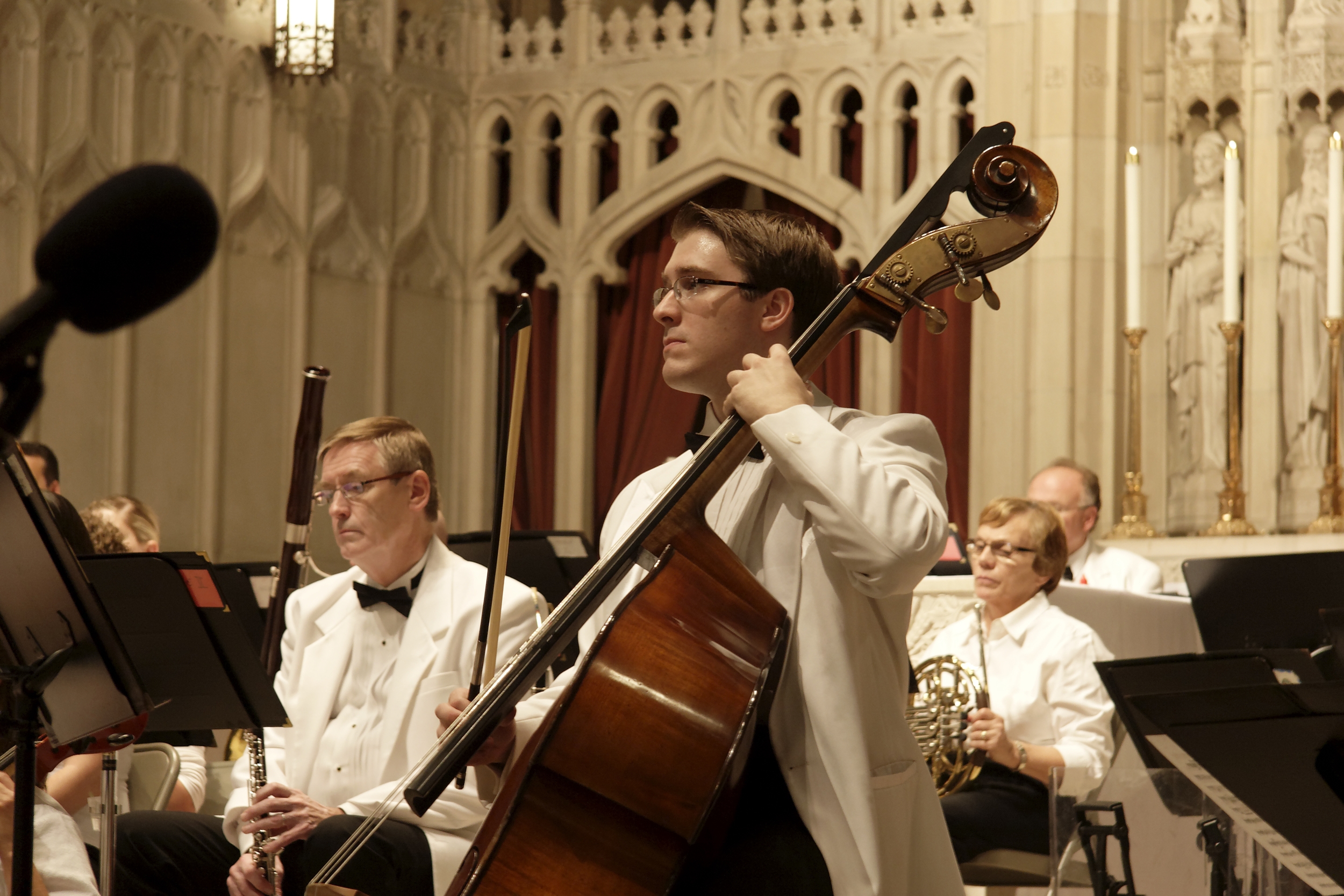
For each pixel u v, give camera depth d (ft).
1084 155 37.52
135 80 37.73
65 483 36.50
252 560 39.96
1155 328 37.58
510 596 15.99
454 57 45.34
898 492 9.53
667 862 9.08
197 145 39.22
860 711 9.95
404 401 43.60
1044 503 21.48
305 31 39.63
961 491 39.63
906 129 41.22
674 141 44.01
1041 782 19.47
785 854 9.65
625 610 9.59
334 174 42.04
